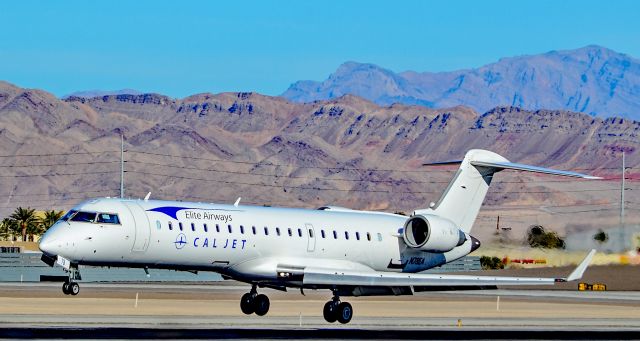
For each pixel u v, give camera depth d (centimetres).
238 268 17350
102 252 16012
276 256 17625
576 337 15912
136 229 16200
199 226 16800
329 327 17012
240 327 16362
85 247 15850
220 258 17050
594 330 17538
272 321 17675
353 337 15062
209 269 17212
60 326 15538
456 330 16875
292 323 17462
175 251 16588
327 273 17138
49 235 15825
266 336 14725
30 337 13500
